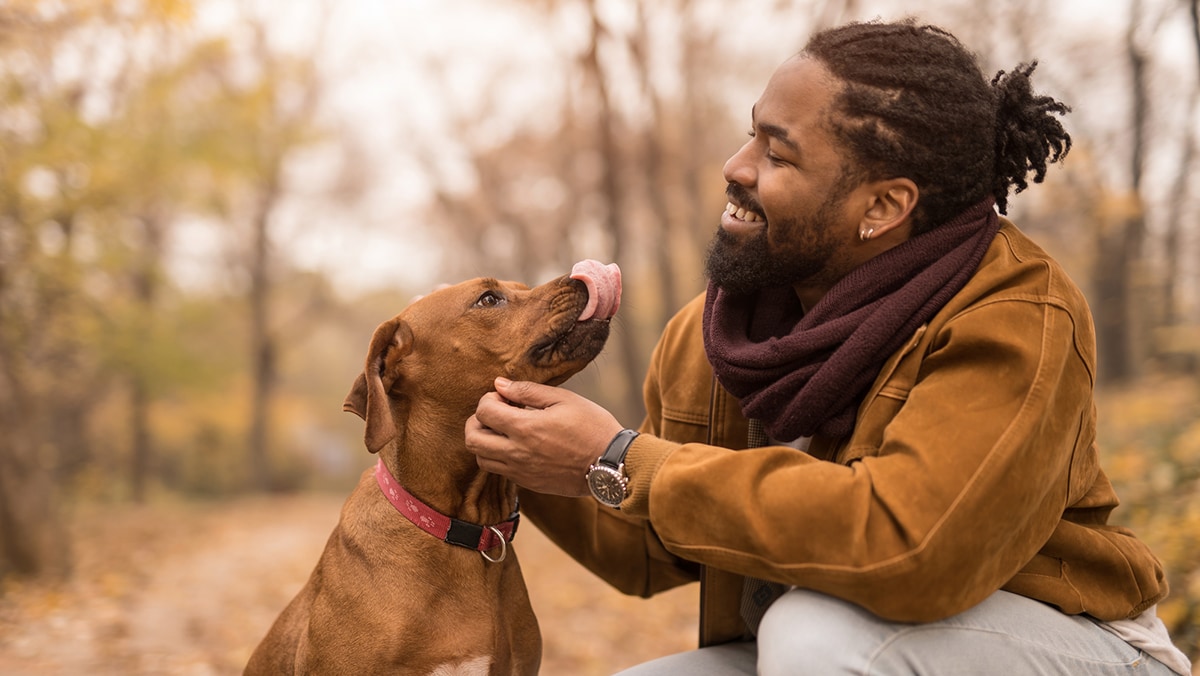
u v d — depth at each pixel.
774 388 2.14
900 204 2.15
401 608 2.41
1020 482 1.86
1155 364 12.55
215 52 13.69
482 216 28.58
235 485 30.34
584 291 2.55
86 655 5.88
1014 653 1.96
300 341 30.84
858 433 2.08
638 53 17.34
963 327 1.98
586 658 6.15
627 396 22.66
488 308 2.59
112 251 11.95
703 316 2.45
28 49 10.05
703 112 19.70
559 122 24.22
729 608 2.52
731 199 2.32
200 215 16.33
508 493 2.63
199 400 22.83
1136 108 10.55
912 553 1.80
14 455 8.46
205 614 7.30
